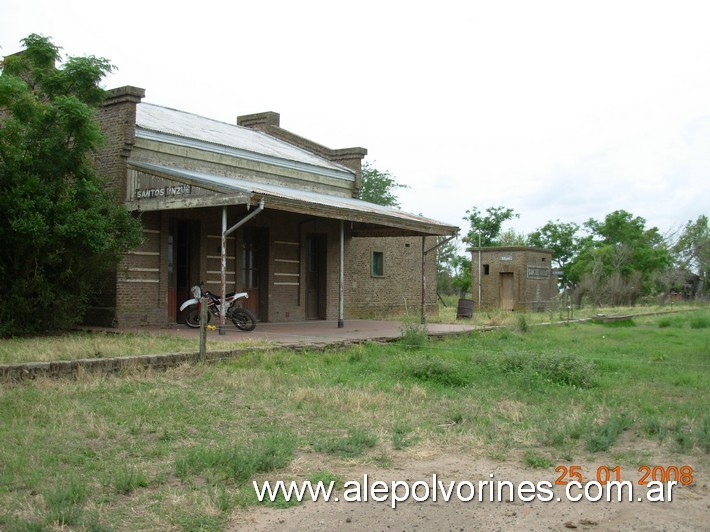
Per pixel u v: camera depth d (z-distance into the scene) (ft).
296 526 17.04
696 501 19.16
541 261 132.87
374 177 167.12
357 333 57.41
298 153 82.12
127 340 45.78
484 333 65.51
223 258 51.88
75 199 51.34
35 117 49.70
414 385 35.12
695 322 80.74
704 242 171.22
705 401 32.65
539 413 29.60
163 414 27.58
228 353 41.34
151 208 55.88
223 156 67.10
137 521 17.02
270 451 22.45
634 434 26.50
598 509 18.42
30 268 50.78
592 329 75.41
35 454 21.80
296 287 74.74
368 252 89.45
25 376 32.45
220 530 16.70
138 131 59.21
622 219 179.93
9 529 15.98
